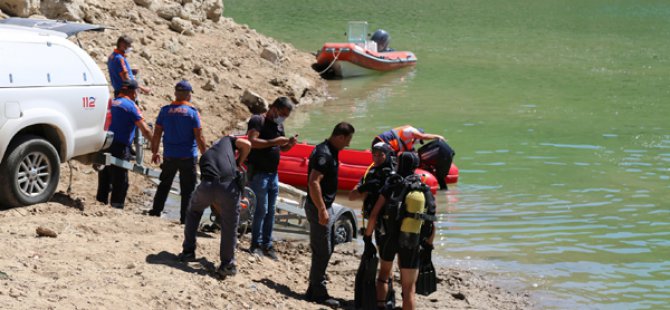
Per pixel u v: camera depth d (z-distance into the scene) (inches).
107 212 426.0
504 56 1654.8
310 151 674.8
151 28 1072.2
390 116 1010.1
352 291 408.8
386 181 350.3
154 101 853.8
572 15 2623.0
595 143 863.7
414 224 344.2
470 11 2642.7
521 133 916.6
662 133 924.6
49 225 371.9
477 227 548.1
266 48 1189.7
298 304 354.3
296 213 498.6
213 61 1065.5
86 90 423.8
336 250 490.3
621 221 569.3
